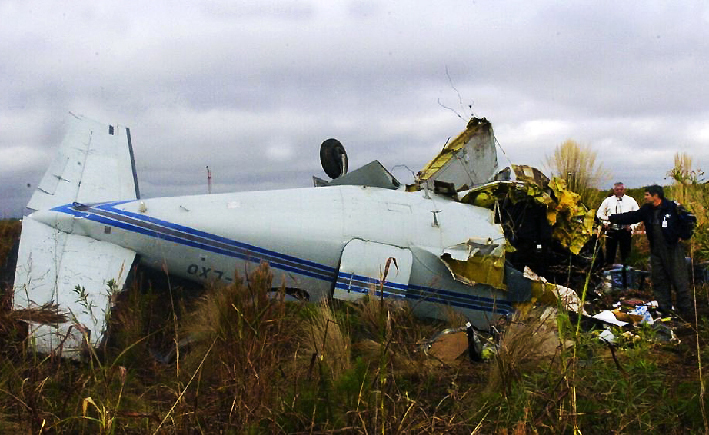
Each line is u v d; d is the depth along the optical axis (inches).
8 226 338.6
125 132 294.2
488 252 260.5
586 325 233.5
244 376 148.8
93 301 213.5
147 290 255.1
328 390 153.5
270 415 140.9
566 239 312.5
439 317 259.1
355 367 161.5
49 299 209.8
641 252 435.2
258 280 188.7
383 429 128.9
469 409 156.4
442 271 259.6
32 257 226.8
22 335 192.1
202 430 137.1
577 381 148.2
